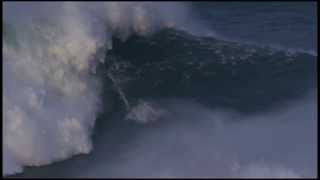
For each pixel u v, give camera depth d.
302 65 192.62
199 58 191.50
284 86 184.00
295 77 187.88
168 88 181.00
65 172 154.75
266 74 188.12
